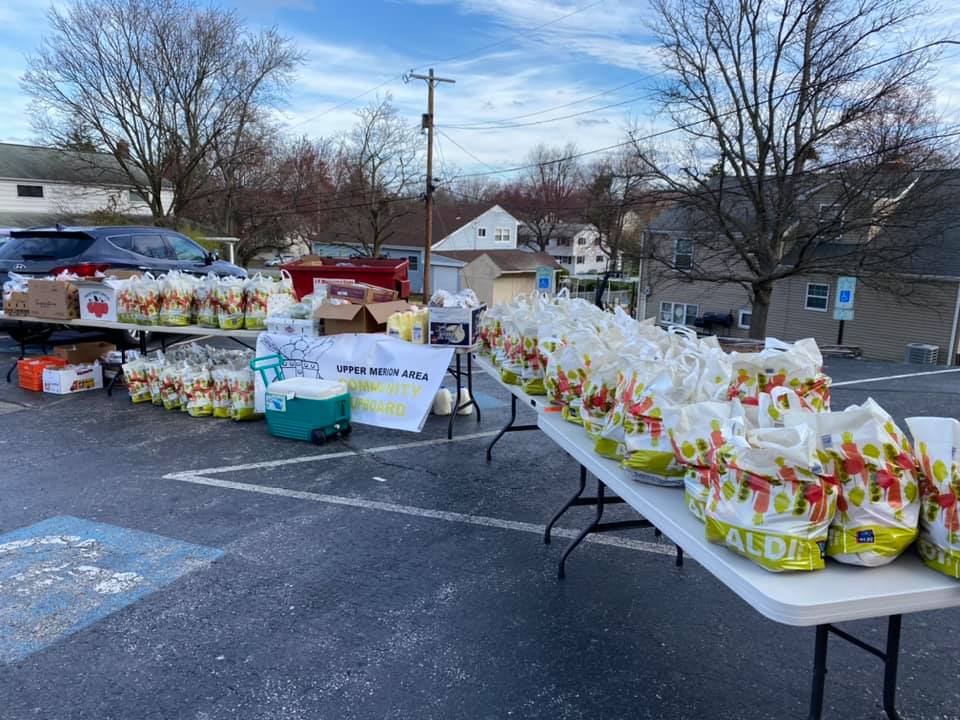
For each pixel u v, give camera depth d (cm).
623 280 3794
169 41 2895
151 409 602
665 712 222
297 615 278
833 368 1346
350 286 575
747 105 1991
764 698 230
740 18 1952
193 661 245
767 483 171
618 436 262
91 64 2825
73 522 364
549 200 5778
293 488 422
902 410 813
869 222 1802
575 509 403
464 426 577
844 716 221
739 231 2080
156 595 291
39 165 3075
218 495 407
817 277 2358
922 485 174
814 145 1889
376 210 3756
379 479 442
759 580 166
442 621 275
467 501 408
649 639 266
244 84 3142
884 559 171
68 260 780
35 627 265
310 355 556
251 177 3450
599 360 307
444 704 224
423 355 529
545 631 270
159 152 3044
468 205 4525
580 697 229
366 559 329
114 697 225
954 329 2083
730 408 210
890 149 1662
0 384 690
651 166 2134
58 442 503
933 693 234
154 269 857
